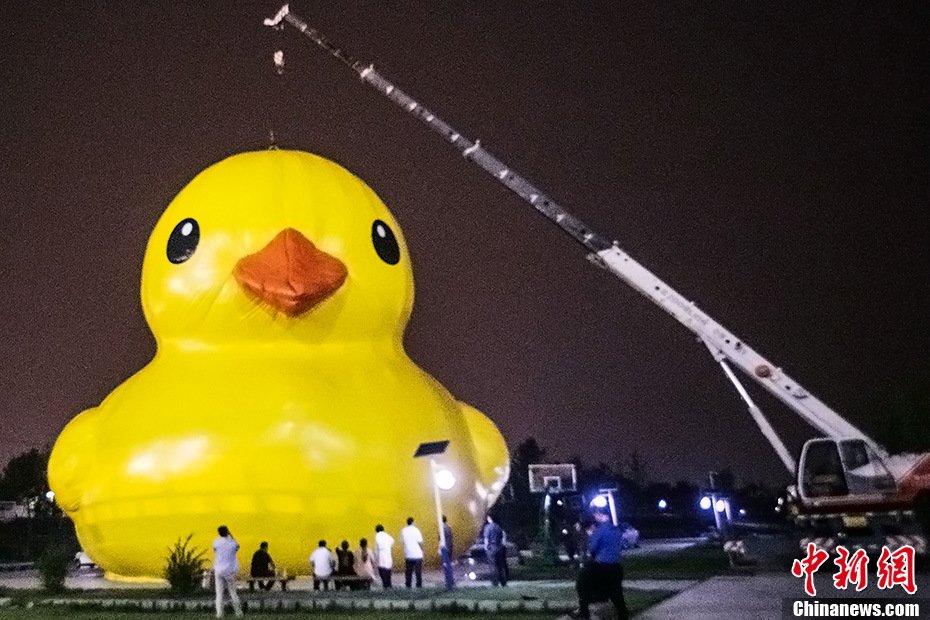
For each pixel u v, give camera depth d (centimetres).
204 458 2247
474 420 2684
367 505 2283
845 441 2325
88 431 2409
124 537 2297
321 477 2259
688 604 1675
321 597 1934
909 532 2256
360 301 2453
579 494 3497
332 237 2453
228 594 2017
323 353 2438
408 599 1842
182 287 2416
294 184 2484
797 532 2550
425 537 2367
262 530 2241
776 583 2036
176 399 2323
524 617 1605
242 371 2356
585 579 1380
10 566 4072
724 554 3078
